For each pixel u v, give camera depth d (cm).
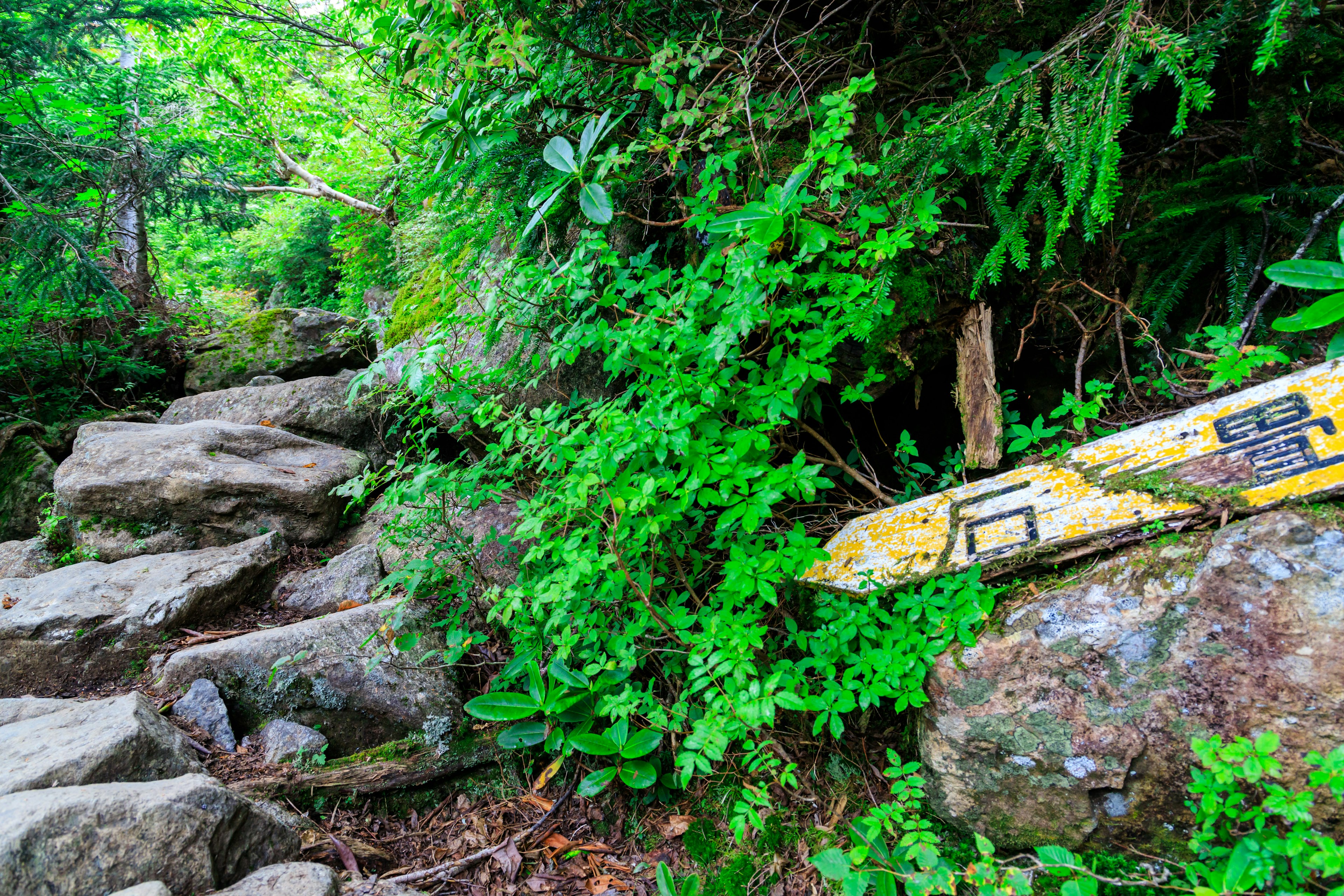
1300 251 210
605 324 235
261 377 605
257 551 343
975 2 271
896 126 271
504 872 228
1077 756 177
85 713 218
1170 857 170
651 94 274
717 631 201
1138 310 245
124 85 639
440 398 270
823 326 212
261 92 925
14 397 543
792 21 297
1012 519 202
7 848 147
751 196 259
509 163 291
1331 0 211
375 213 785
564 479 220
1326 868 129
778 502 270
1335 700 149
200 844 170
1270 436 172
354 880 212
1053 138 193
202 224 784
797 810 229
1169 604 169
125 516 361
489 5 249
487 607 297
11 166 549
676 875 225
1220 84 242
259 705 264
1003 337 273
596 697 243
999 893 157
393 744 259
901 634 198
